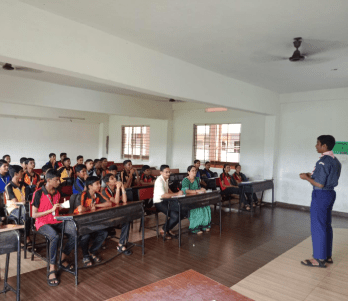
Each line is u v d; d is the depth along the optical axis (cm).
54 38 292
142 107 838
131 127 1078
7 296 268
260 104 626
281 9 272
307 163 670
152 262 351
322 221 343
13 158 967
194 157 902
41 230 313
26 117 961
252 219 575
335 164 337
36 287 286
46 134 1042
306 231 497
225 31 328
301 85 596
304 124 674
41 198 317
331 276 321
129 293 195
